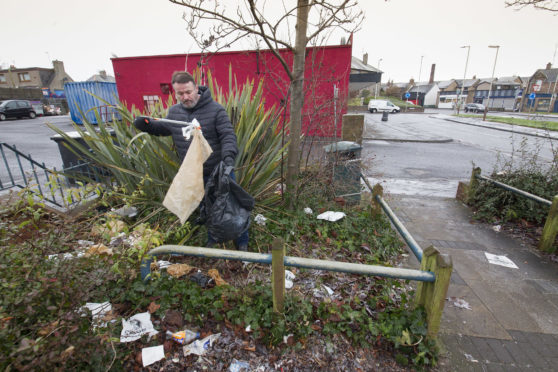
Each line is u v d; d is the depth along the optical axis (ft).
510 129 66.74
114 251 8.90
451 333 8.23
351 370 7.02
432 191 21.81
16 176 21.27
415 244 8.62
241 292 8.52
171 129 9.52
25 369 4.94
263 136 13.00
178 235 10.03
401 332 7.55
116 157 12.29
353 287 9.49
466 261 12.06
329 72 19.44
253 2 9.45
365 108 147.95
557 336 8.23
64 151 16.47
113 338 6.26
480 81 226.99
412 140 48.57
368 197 18.79
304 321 7.89
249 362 7.04
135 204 12.21
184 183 7.99
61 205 11.91
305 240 12.09
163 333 7.50
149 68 35.63
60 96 145.48
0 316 5.52
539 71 185.78
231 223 8.54
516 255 12.60
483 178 17.19
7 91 102.89
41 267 7.18
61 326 5.68
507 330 8.41
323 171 15.26
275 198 13.66
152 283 8.43
